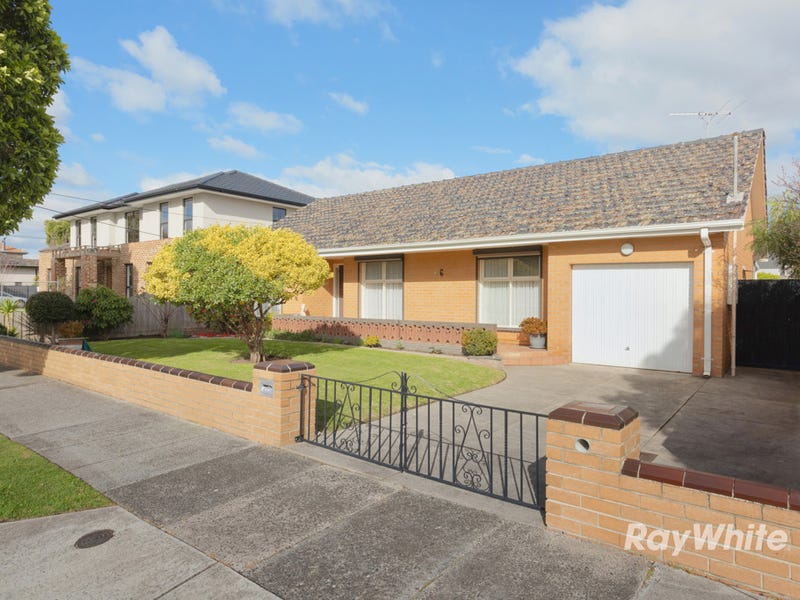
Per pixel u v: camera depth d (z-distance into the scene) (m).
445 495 4.36
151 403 7.60
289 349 13.86
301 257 10.61
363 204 19.53
